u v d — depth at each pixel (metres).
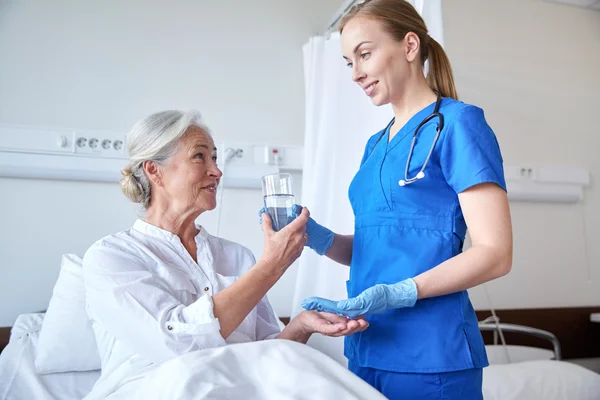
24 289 2.11
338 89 2.13
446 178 1.02
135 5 2.39
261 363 0.91
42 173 2.12
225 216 2.42
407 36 1.08
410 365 0.99
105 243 1.21
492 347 2.45
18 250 2.12
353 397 0.85
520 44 3.09
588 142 3.17
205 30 2.50
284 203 1.12
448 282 0.93
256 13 2.60
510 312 2.80
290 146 2.51
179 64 2.44
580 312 2.92
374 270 1.07
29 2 2.23
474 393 0.99
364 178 1.17
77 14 2.30
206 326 1.03
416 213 1.05
